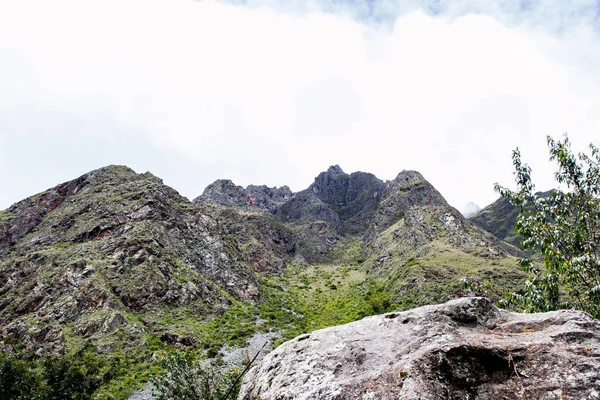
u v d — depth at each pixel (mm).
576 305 12977
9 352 38531
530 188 14945
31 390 24719
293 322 73125
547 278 13938
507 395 4789
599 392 4301
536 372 4898
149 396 34594
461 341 5570
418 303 67375
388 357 5902
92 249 68500
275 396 6027
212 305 69625
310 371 6234
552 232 14109
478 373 5125
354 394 5195
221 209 149375
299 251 161375
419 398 4527
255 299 84938
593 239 13547
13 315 52188
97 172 108562
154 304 60156
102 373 37219
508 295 14945
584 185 14086
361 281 114000
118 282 60125
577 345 5172
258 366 7691
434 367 5070
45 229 84688
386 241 133875
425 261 87188
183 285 68438
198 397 18484
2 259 74938
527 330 6211
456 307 7000
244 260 103812
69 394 26656
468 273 72688
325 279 125062
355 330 7230
